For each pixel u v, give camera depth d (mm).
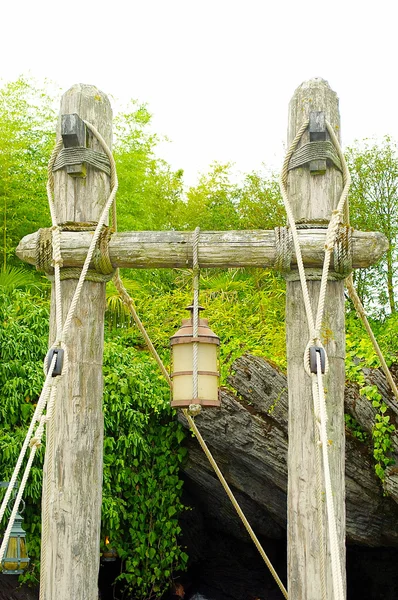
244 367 8719
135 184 15656
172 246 4871
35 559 8547
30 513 8547
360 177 14391
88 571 4668
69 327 4887
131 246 4895
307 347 4270
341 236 4715
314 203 4859
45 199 13680
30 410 8750
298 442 4703
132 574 9227
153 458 9391
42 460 8414
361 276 13953
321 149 4832
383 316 13695
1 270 13062
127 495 9258
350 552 9953
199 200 17953
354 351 8617
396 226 14125
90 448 4797
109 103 5277
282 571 10047
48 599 4605
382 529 8367
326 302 4809
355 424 8289
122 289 5426
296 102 5043
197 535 10008
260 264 4840
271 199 15438
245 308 11992
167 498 9367
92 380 4875
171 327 11891
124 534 9359
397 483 7797
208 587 10008
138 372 9500
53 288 5078
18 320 9383
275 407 8516
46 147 14438
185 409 4824
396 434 7840
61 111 5148
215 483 9398
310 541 4555
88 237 4898
